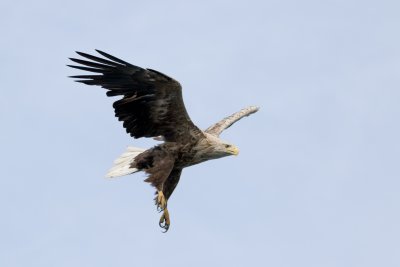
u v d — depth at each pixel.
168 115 19.19
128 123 19.42
